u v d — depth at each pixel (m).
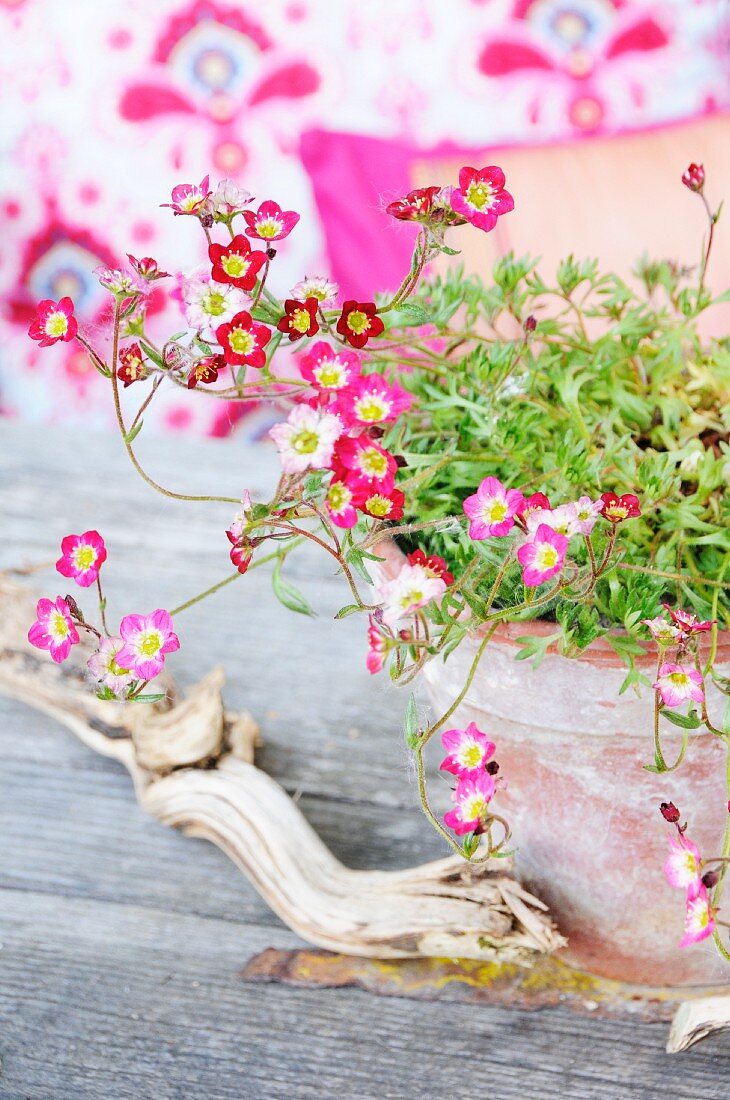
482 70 1.86
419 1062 0.77
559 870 0.77
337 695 0.92
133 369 0.69
